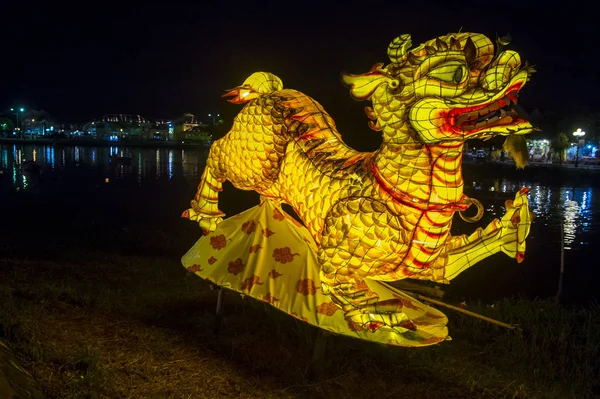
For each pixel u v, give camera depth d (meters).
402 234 2.95
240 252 4.08
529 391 4.05
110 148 66.25
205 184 4.25
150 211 14.46
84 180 24.16
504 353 4.65
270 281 3.81
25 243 8.62
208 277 4.05
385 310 3.11
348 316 3.15
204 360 3.94
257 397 3.53
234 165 3.89
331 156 3.38
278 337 4.52
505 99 2.74
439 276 3.30
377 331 3.26
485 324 5.26
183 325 4.65
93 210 14.55
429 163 2.88
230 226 4.28
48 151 53.38
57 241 8.99
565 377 4.29
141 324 4.51
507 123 2.71
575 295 7.79
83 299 4.85
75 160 39.22
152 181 24.50
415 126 2.79
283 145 3.58
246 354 4.12
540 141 39.81
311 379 3.83
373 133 7.57
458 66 2.64
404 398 3.76
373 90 2.98
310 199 3.36
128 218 12.98
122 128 121.50
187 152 58.88
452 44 2.70
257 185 3.85
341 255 3.05
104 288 5.59
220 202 12.54
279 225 4.07
